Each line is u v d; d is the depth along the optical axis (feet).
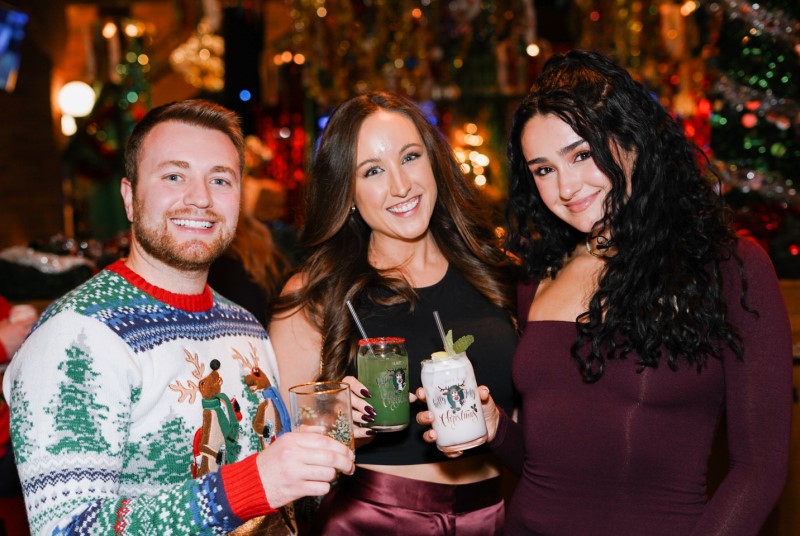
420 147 7.18
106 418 4.72
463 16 20.65
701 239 5.43
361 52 20.48
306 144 23.57
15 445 4.61
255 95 22.52
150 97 26.25
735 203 12.05
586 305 5.99
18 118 23.11
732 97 11.39
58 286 13.16
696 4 13.30
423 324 7.21
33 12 23.00
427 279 7.48
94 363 4.77
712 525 5.04
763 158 11.66
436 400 5.62
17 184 22.84
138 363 4.98
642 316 5.40
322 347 7.23
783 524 8.94
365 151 7.07
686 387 5.34
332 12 19.92
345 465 4.53
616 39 19.74
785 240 11.65
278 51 23.13
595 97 5.57
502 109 24.61
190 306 5.49
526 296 6.86
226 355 5.61
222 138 5.52
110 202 27.02
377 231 7.41
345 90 20.94
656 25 19.13
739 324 5.22
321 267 7.44
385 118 7.12
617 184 5.56
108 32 24.98
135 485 4.98
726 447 8.76
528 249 6.79
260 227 10.64
